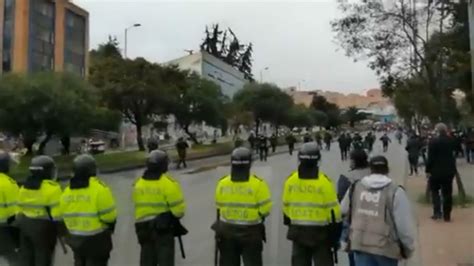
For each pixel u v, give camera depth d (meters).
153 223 6.10
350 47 18.83
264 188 5.67
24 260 6.12
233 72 96.62
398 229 4.60
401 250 4.66
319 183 5.54
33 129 25.84
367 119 161.25
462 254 7.80
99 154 38.53
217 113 49.78
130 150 47.94
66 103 25.67
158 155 6.21
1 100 24.78
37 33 57.41
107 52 90.94
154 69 44.06
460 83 24.00
